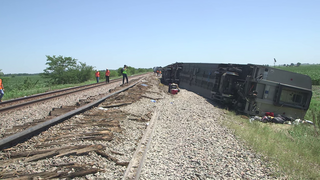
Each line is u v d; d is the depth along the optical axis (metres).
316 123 12.71
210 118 10.09
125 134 6.42
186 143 6.35
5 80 24.69
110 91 16.81
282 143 7.47
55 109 9.35
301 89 12.89
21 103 11.56
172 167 4.76
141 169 4.48
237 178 4.37
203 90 21.39
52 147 4.97
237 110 13.68
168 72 34.41
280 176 4.61
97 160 4.51
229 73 14.81
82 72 40.22
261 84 12.63
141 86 21.59
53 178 3.74
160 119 9.16
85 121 7.35
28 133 5.46
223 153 5.65
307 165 5.47
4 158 4.39
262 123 11.41
